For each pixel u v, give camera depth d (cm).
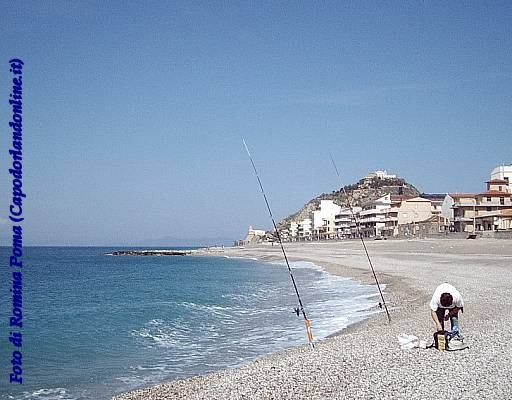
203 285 3944
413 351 1160
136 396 1027
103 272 6262
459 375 930
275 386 965
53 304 2823
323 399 853
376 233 10988
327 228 14688
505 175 9075
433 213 10800
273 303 2625
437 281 2955
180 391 1025
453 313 1179
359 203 14375
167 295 3167
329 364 1095
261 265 7325
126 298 3053
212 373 1218
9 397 1075
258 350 1509
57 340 1705
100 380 1209
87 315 2289
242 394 935
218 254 13712
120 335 1786
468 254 5094
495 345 1168
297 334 1733
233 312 2314
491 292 2214
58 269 7044
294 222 18288
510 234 6109
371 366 1047
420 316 1756
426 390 850
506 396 798
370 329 1600
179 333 1817
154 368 1321
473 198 8362
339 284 3569
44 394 1097
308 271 5256
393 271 3975
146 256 14162
